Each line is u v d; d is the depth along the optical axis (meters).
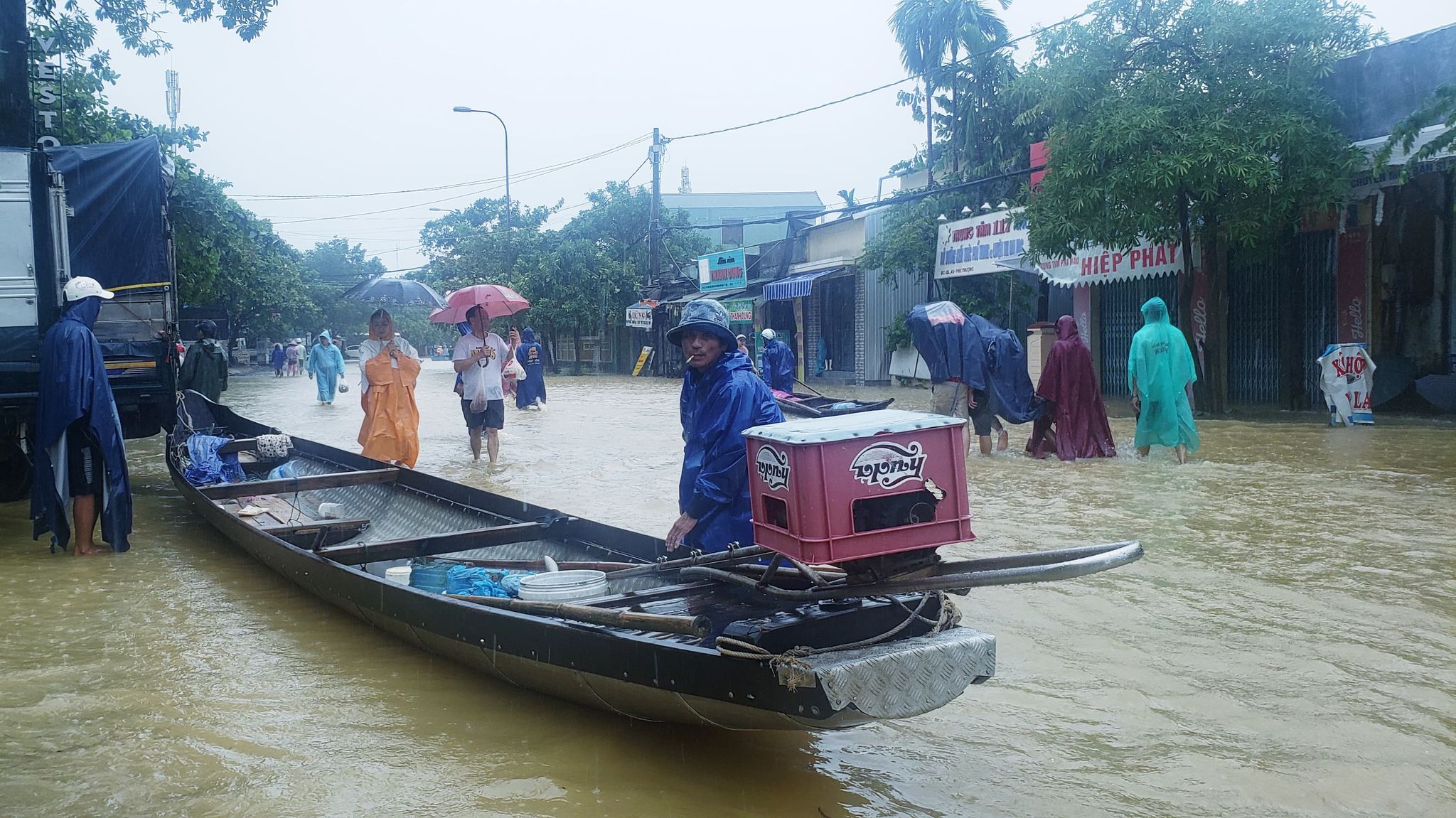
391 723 4.25
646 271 40.44
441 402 23.02
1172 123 14.30
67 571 7.02
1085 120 14.78
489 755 3.93
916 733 4.08
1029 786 3.60
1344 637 5.08
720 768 3.80
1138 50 15.07
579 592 4.46
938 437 3.44
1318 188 13.92
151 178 10.16
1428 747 3.82
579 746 4.01
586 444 13.91
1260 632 5.20
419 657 5.13
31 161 8.09
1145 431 11.28
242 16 14.28
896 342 25.20
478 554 6.40
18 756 3.94
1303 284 16.41
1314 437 12.99
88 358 7.37
